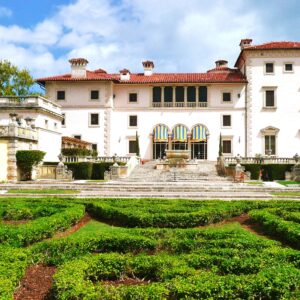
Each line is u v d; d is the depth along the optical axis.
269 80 57.88
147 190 29.88
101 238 11.01
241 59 62.50
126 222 15.80
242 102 58.59
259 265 8.66
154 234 12.07
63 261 9.81
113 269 8.90
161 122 59.44
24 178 37.22
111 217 16.88
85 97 59.22
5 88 63.22
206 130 58.75
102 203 18.61
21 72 64.56
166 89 60.09
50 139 45.34
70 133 59.09
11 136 35.78
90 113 59.03
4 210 16.78
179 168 46.09
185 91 59.56
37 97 42.53
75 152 47.75
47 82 59.53
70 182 34.75
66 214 15.12
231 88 58.81
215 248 10.11
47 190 29.22
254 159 46.44
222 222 16.78
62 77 60.66
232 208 17.61
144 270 8.94
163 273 8.14
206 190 29.72
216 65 66.69
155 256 9.41
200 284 7.25
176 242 10.81
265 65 58.03
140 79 60.84
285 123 57.53
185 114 59.22
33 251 10.12
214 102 59.00
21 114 42.53
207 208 17.16
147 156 59.28
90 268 8.64
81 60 60.53
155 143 59.44
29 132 39.34
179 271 8.11
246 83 58.41
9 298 6.67
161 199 21.17
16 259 8.95
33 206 18.03
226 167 42.25
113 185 31.78
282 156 57.19
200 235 12.11
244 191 29.53
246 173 39.69
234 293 7.20
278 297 7.22
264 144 57.69
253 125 57.94
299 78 57.56
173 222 15.40
